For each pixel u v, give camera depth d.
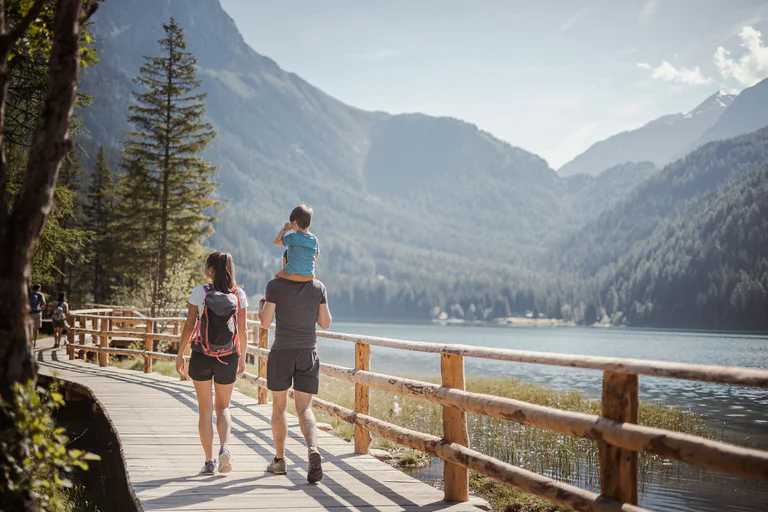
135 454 6.65
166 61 32.47
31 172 3.51
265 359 10.38
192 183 32.69
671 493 8.28
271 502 4.92
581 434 3.61
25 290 3.46
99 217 50.34
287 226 5.59
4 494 3.21
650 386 24.86
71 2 3.64
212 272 5.82
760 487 8.48
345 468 6.09
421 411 13.30
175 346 20.62
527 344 87.44
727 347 75.19
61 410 12.25
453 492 5.05
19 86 11.35
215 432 7.87
